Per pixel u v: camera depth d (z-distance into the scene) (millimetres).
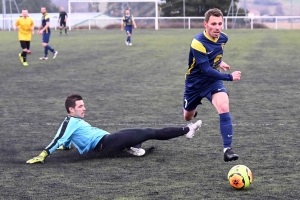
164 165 6039
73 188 5188
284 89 12320
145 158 6379
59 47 26156
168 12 57281
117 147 6344
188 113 6828
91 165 6078
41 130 8188
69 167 6008
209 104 10414
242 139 7332
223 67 6547
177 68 16953
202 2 56812
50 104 10672
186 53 22109
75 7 51688
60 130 6266
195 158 6344
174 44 27062
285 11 60531
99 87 13070
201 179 5461
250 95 11500
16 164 6180
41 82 14055
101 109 9992
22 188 5207
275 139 7305
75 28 49344
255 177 5496
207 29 6172
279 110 9633
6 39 32812
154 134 6457
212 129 8078
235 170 5078
